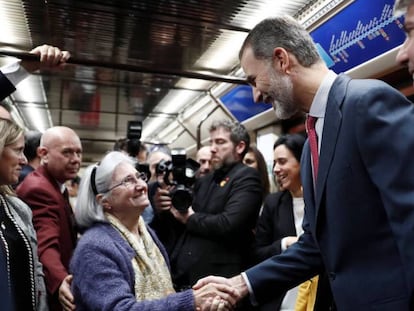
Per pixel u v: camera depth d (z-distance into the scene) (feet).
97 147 30.96
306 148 4.83
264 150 15.47
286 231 7.41
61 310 6.70
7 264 4.90
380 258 3.76
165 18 9.21
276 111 4.74
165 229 8.01
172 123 21.89
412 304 3.48
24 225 5.67
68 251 7.28
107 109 19.72
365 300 3.78
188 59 11.85
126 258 5.38
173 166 7.61
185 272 7.23
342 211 3.91
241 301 5.86
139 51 11.26
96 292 4.96
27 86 15.89
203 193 8.09
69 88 16.15
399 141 3.48
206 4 8.56
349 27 8.93
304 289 6.28
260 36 4.56
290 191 7.59
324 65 4.56
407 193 3.34
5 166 5.35
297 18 9.29
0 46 10.91
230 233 7.06
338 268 4.02
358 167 3.83
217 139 8.00
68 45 10.93
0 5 8.80
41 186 7.23
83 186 5.92
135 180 5.89
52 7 8.86
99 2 8.58
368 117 3.68
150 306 4.89
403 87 9.62
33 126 23.84
